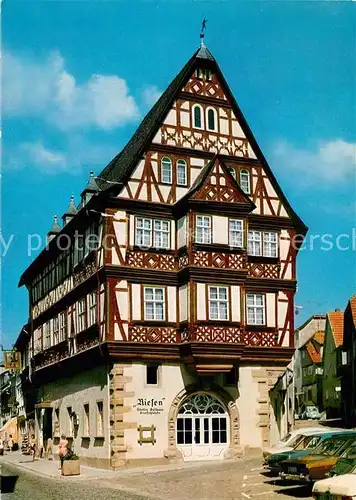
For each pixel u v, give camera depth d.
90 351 34.88
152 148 35.22
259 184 37.59
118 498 21.95
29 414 53.91
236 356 33.91
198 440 34.34
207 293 33.81
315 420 63.69
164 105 36.16
